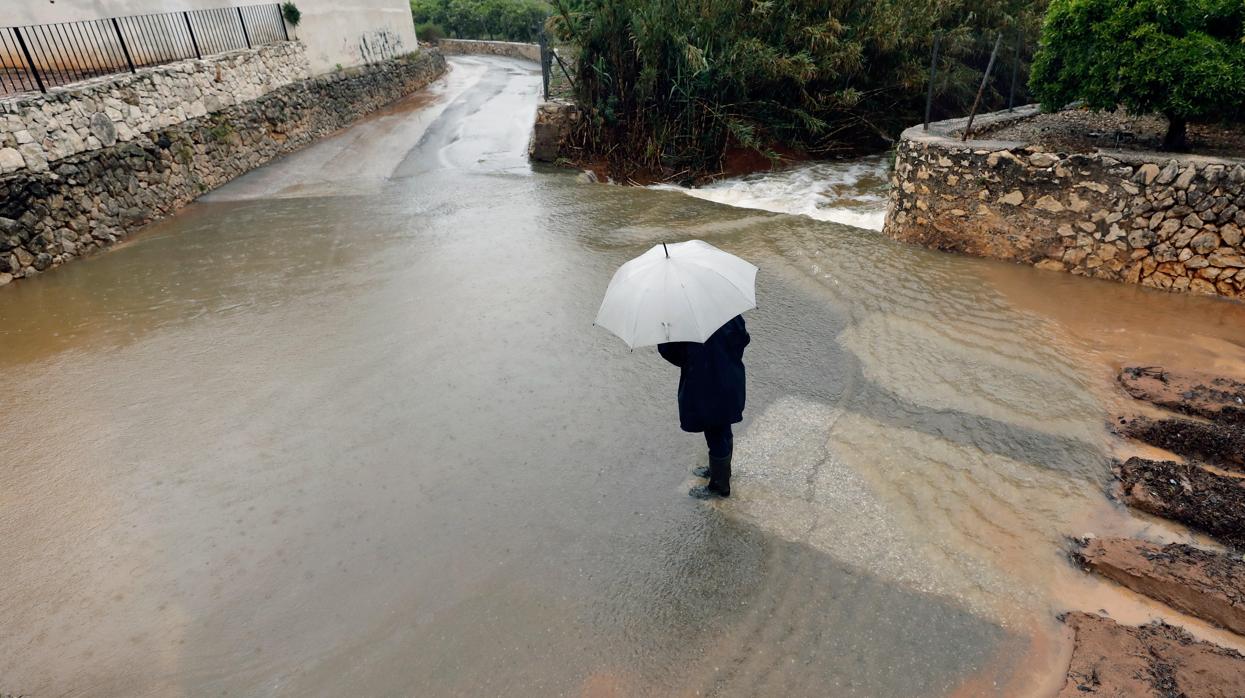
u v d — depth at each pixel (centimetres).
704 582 328
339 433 463
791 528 359
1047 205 676
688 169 1308
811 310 621
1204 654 276
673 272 310
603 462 420
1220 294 599
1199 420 434
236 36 1395
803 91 1339
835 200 1080
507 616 314
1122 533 348
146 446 458
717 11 1241
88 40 1123
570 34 1316
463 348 573
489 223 927
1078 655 280
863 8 1313
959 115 1570
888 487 388
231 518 386
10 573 352
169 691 285
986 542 346
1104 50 636
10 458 451
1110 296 620
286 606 325
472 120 1675
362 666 293
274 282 739
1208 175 579
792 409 466
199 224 961
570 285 700
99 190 881
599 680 282
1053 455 409
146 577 346
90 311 684
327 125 1597
